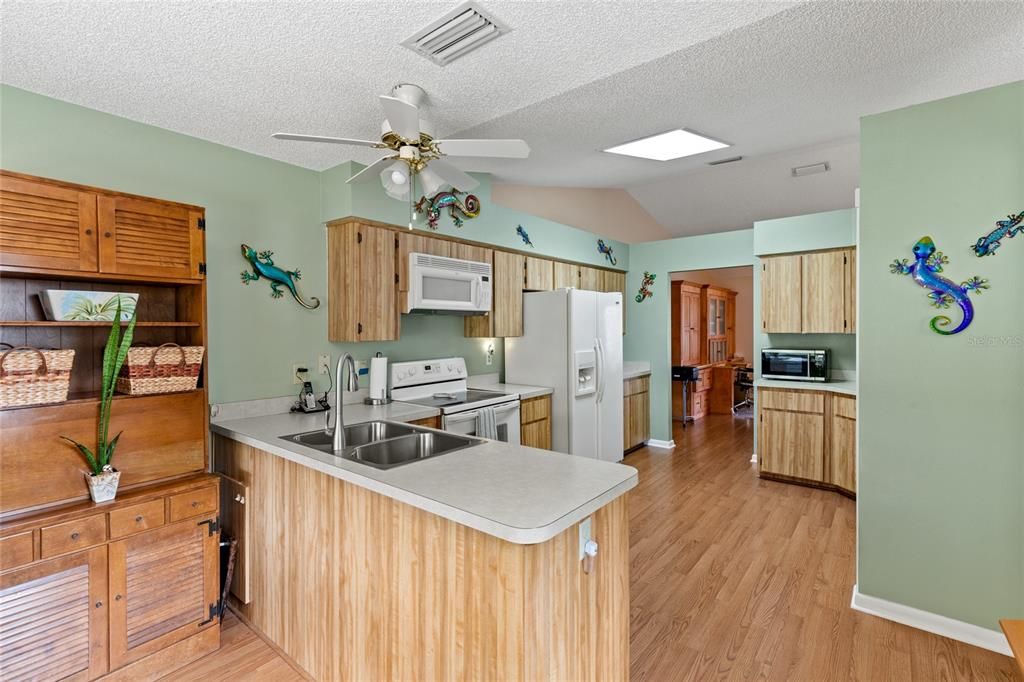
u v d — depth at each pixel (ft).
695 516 11.60
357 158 9.44
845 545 10.02
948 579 7.05
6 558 5.34
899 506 7.38
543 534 4.09
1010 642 3.78
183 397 6.98
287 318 9.66
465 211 11.97
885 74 7.11
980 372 6.75
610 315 15.38
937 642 6.92
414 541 5.15
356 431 8.43
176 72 6.27
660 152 11.57
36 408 5.75
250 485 7.62
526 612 4.25
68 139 7.07
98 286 7.16
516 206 15.39
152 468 6.68
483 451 6.57
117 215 6.43
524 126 8.67
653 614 7.66
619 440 15.81
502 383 14.93
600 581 5.27
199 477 7.00
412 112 5.67
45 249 5.86
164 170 8.02
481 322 13.20
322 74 6.40
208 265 8.52
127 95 6.89
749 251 16.58
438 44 5.76
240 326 8.95
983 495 6.78
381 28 5.40
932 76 7.26
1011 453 6.59
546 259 15.25
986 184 6.62
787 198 18.80
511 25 5.44
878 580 7.59
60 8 4.91
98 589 5.95
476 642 4.58
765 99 8.04
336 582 6.08
